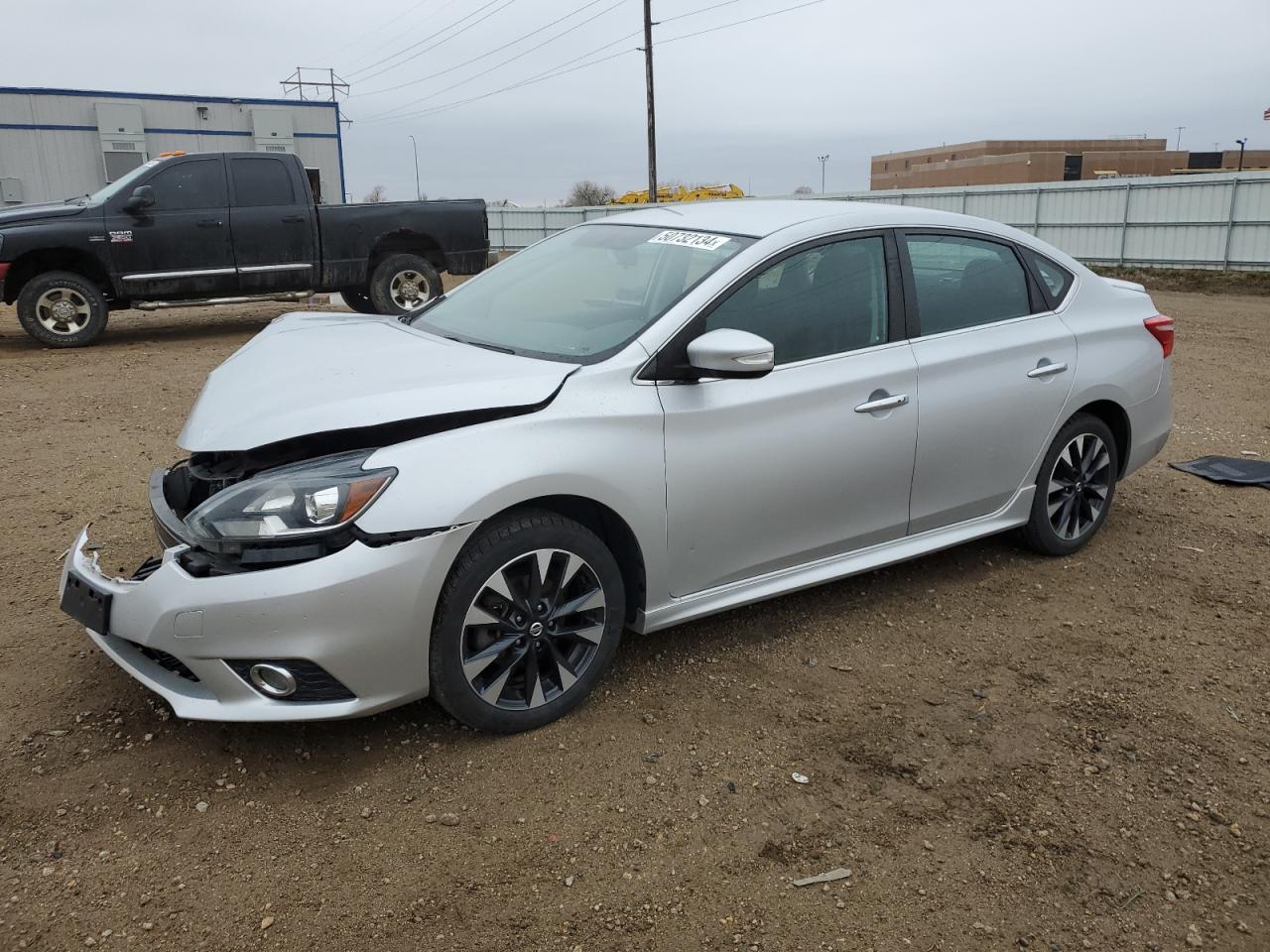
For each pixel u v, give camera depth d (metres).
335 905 2.44
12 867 2.52
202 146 29.52
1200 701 3.56
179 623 2.74
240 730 3.15
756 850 2.70
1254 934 2.48
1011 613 4.24
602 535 3.41
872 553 4.04
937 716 3.41
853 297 3.85
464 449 2.93
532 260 4.36
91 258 10.72
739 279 3.52
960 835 2.79
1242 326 14.38
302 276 11.76
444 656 2.95
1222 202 22.42
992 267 4.39
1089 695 3.58
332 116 31.25
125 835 2.66
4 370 9.31
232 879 2.52
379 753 3.07
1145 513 5.58
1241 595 4.50
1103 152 55.38
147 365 9.74
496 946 2.33
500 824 2.76
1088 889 2.61
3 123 26.81
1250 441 7.26
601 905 2.47
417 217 12.32
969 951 2.38
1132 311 4.94
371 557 2.76
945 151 61.81
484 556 2.95
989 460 4.29
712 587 3.58
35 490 5.50
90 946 2.28
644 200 37.62
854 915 2.48
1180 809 2.94
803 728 3.30
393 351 3.55
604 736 3.20
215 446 2.97
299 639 2.73
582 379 3.19
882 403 3.81
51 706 3.24
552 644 3.20
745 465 3.48
